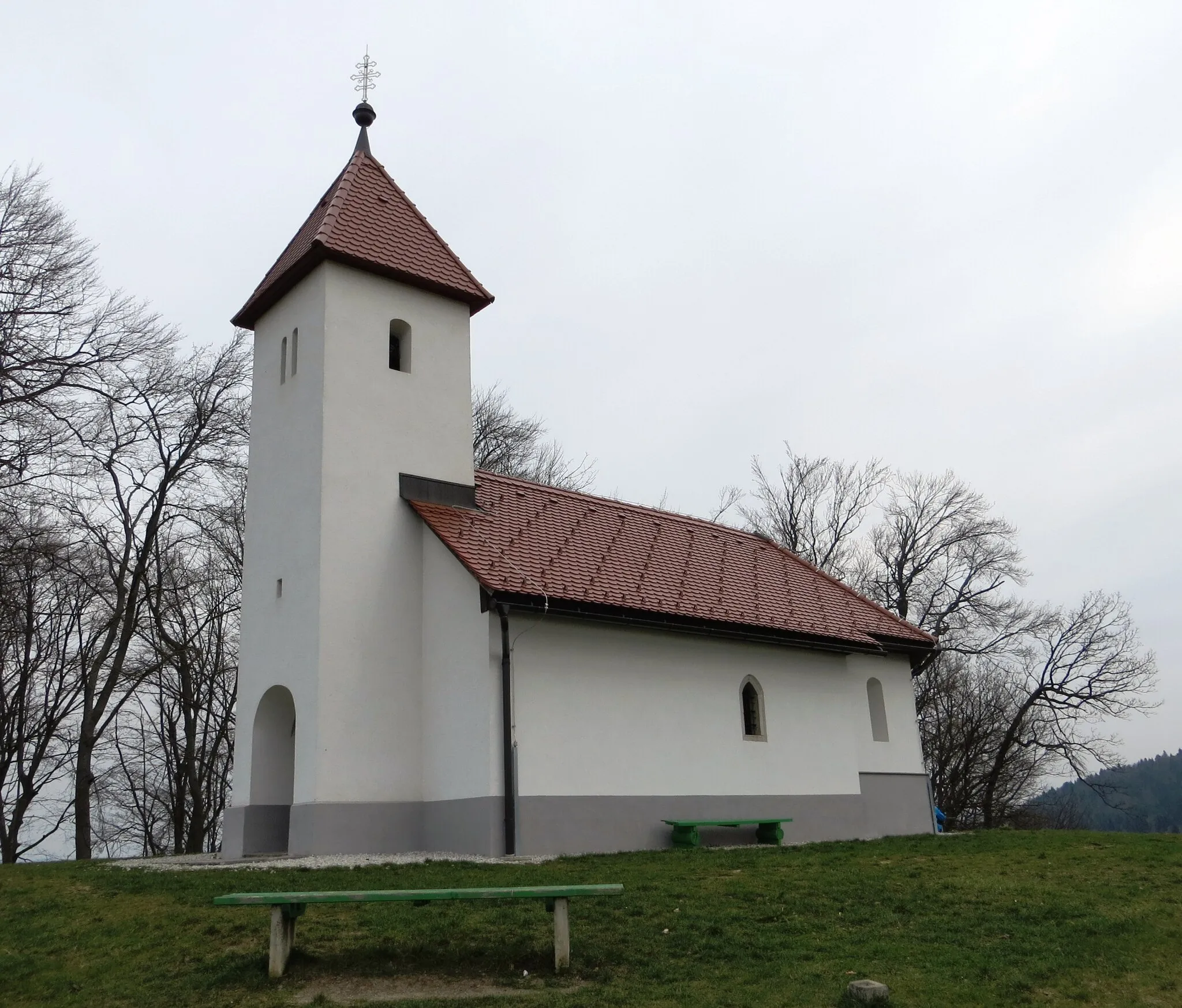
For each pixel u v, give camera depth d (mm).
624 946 9445
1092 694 39219
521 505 20344
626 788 17375
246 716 18266
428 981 8484
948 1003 8008
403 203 20906
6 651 27969
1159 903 11281
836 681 21859
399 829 16734
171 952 9547
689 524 23984
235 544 32344
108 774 32844
